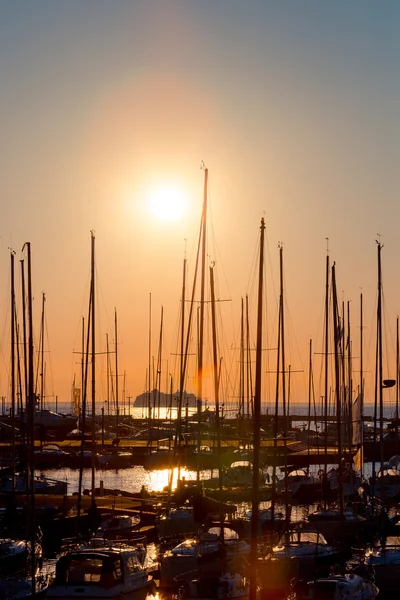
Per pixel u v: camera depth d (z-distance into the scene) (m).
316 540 47.56
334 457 99.50
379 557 44.56
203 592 38.09
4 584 38.69
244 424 103.12
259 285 36.12
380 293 64.25
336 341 61.28
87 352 66.75
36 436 121.00
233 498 71.94
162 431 127.12
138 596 39.09
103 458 104.88
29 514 48.16
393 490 71.44
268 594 41.72
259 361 35.38
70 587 37.50
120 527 55.75
